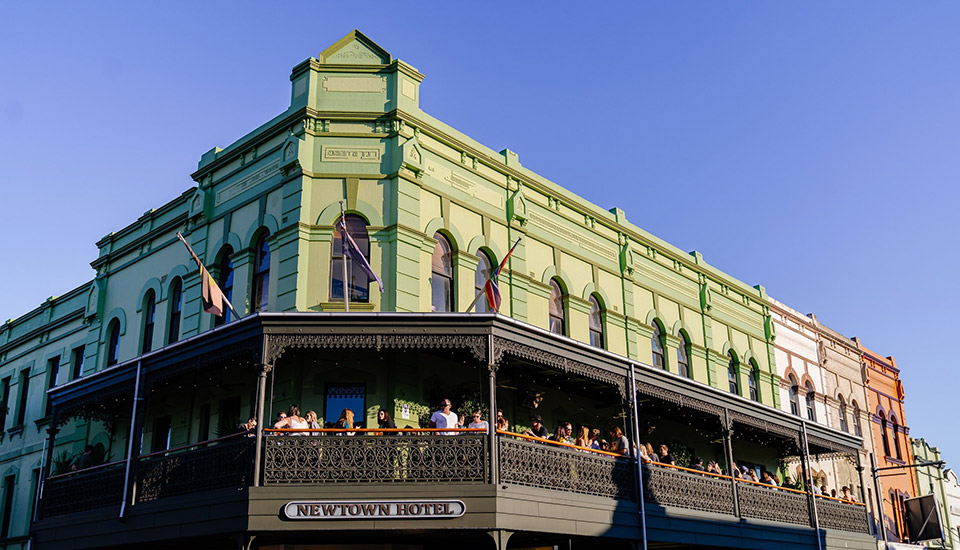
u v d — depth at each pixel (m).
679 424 23.42
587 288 22.02
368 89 18.70
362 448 14.30
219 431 18.08
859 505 24.58
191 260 20.28
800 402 29.62
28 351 26.83
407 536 15.94
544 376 18.86
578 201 22.53
